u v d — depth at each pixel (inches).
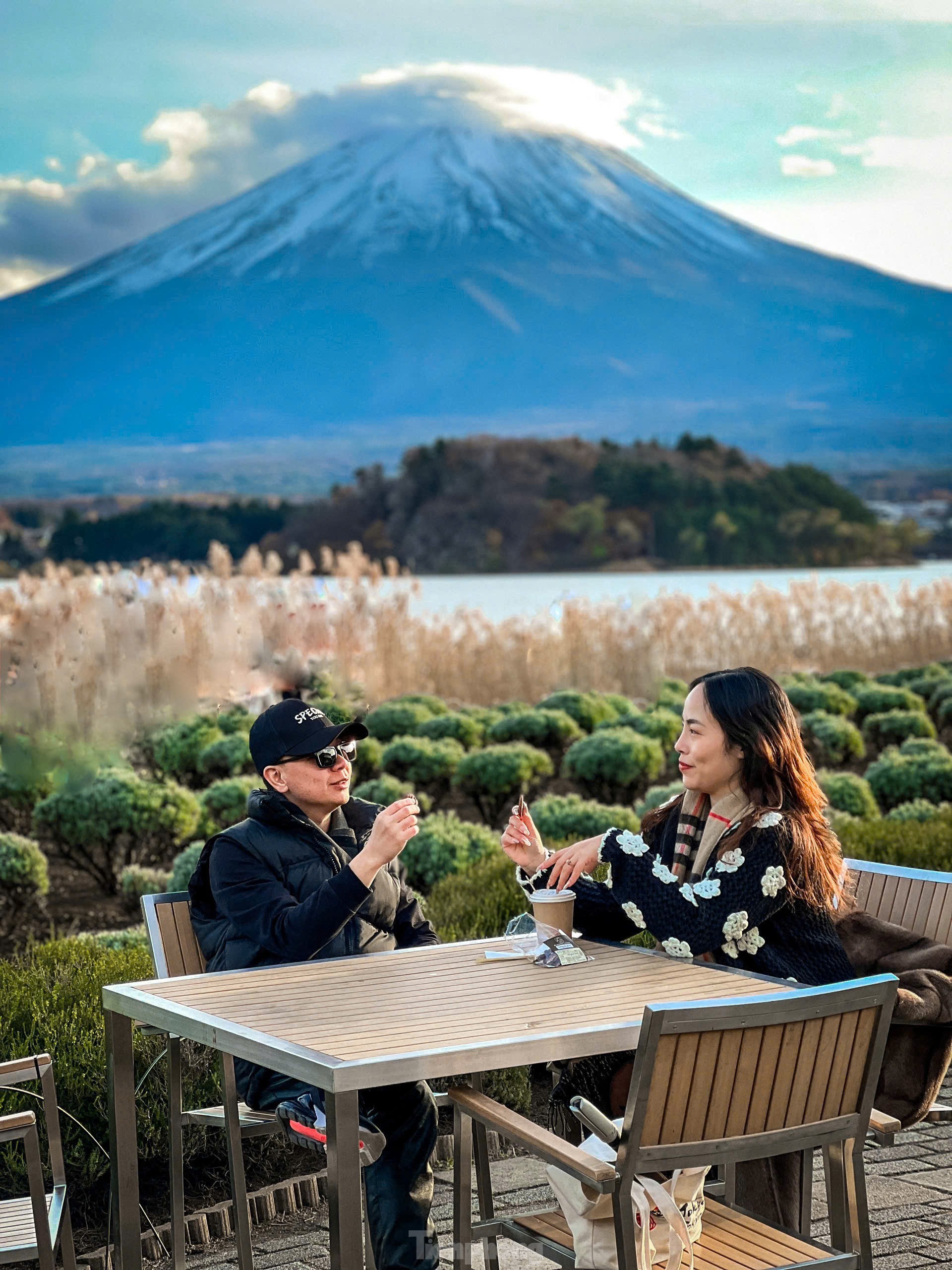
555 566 4517.7
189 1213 139.4
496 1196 144.3
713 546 4564.5
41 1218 97.9
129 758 401.4
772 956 119.9
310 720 129.1
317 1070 86.6
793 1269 91.0
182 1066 143.0
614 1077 119.7
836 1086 92.9
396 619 533.3
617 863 123.6
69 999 160.9
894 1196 141.6
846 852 228.1
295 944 119.0
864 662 704.4
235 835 127.3
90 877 331.0
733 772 125.1
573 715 507.8
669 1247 94.2
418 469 4581.7
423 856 257.3
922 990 124.4
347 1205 86.0
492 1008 101.5
